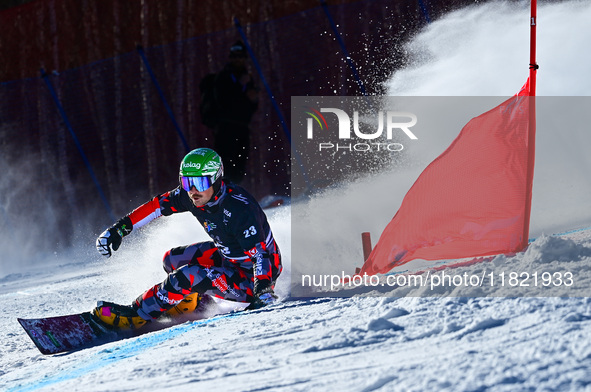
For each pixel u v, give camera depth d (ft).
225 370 25.88
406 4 145.28
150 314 44.32
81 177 183.01
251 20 175.22
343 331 28.76
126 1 190.60
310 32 164.86
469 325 26.40
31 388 30.32
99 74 189.06
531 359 21.13
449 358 22.52
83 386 27.25
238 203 43.09
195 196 42.27
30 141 186.19
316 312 35.37
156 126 182.29
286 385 22.61
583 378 19.11
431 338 25.80
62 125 186.80
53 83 189.67
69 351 42.19
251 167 164.14
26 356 42.32
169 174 179.93
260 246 43.42
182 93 181.78
